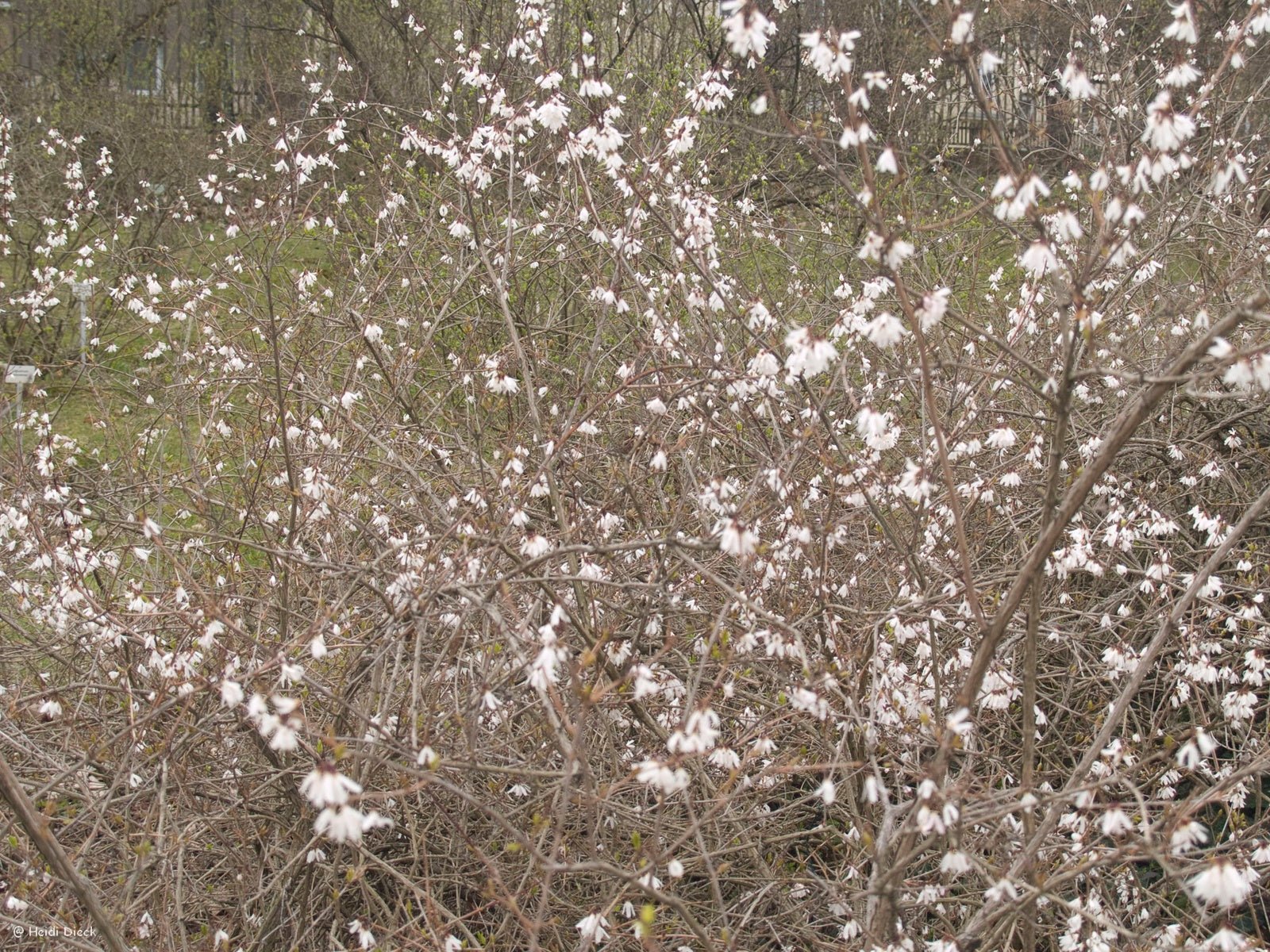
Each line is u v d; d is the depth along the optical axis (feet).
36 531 11.60
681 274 13.98
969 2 10.00
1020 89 22.80
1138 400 9.38
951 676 12.48
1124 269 15.02
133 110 40.93
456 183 19.93
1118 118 15.26
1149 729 15.25
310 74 34.96
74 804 12.73
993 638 8.36
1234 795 11.66
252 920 11.14
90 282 25.20
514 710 11.62
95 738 11.34
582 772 8.48
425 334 17.66
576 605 12.44
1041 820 11.73
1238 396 7.25
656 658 10.78
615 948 10.77
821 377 16.65
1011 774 12.57
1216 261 18.89
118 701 12.41
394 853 12.86
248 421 17.42
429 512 14.20
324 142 24.95
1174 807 8.36
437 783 8.01
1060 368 14.61
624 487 12.86
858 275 18.66
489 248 17.03
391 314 18.26
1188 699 12.38
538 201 20.97
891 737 11.29
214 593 11.97
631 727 13.37
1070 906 8.43
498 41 24.32
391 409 16.30
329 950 11.02
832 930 12.69
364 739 9.50
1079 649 13.78
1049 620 13.41
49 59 44.37
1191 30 8.52
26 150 33.76
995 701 11.00
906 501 12.71
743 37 8.41
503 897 9.07
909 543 12.58
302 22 43.21
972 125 25.85
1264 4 8.80
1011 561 14.70
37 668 13.96
